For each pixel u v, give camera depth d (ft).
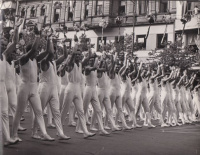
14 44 20.42
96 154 18.34
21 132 25.73
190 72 56.44
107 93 29.99
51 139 21.44
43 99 22.21
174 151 21.02
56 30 27.27
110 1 83.76
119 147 21.26
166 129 35.27
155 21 83.30
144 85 35.96
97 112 27.35
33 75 21.06
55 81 23.03
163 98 38.99
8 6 27.25
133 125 34.24
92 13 81.05
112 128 29.99
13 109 22.89
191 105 48.11
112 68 31.48
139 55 78.79
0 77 19.39
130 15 85.46
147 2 85.66
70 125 32.65
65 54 25.02
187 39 75.41
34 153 17.48
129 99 33.99
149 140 25.61
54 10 69.00
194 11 74.08
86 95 26.73
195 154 20.30
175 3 84.02
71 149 19.38
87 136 24.36
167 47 65.31
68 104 24.91
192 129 36.22
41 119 21.49
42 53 22.41
